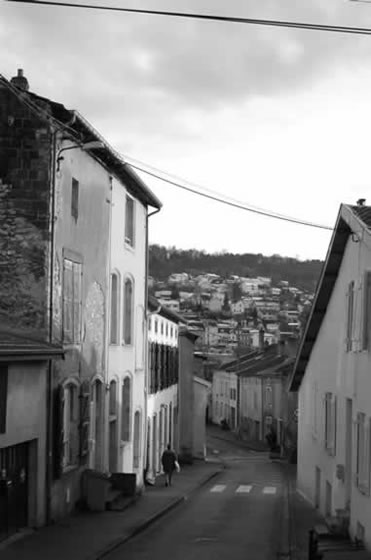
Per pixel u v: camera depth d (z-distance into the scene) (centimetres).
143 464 3058
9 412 1664
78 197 2127
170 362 4253
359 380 1791
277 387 6222
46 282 1902
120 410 2659
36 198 1917
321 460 2498
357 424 1812
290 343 6862
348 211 1861
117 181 2536
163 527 2130
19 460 1767
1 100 1934
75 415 2119
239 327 11012
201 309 13225
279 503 2816
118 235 2575
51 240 1916
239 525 2211
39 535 1772
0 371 1616
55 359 1894
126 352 2731
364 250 1744
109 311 2484
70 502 2084
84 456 2203
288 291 13475
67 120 1972
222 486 3534
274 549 1809
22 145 1927
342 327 2070
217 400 9506
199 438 5253
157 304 3391
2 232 1912
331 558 1479
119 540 1798
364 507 1698
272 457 5556
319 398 2547
